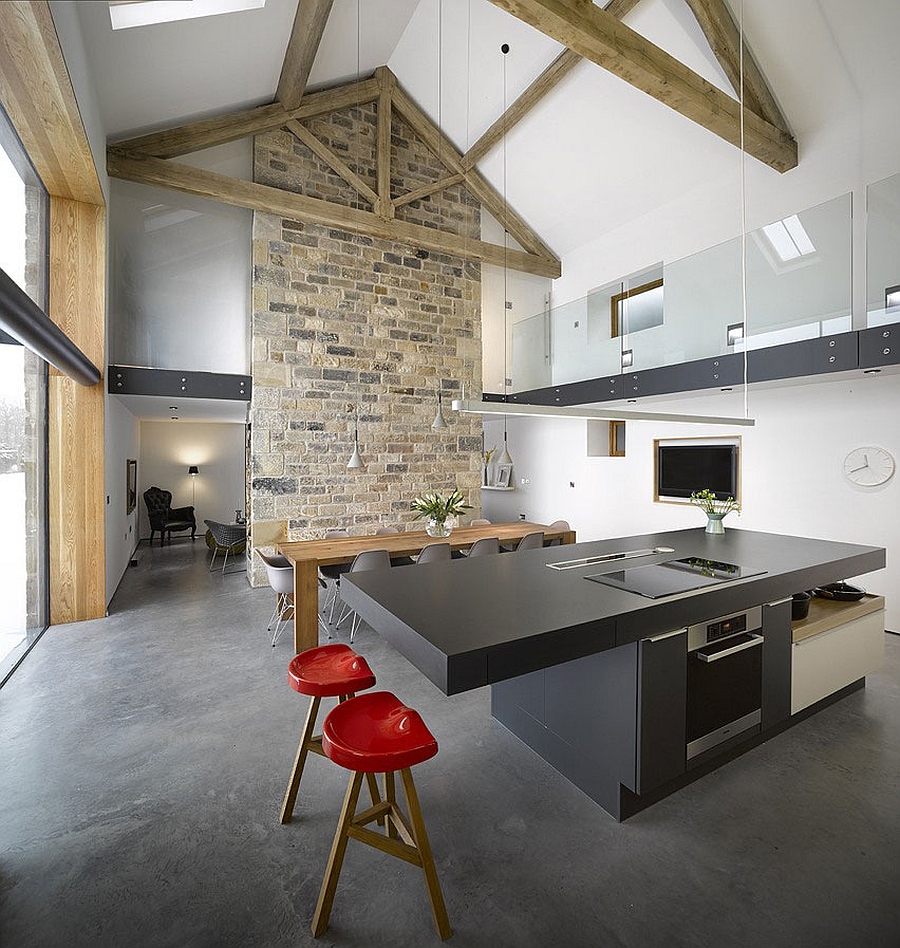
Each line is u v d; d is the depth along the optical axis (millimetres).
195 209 5551
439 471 6750
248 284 5789
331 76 5715
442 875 1754
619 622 1814
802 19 4047
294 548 4266
